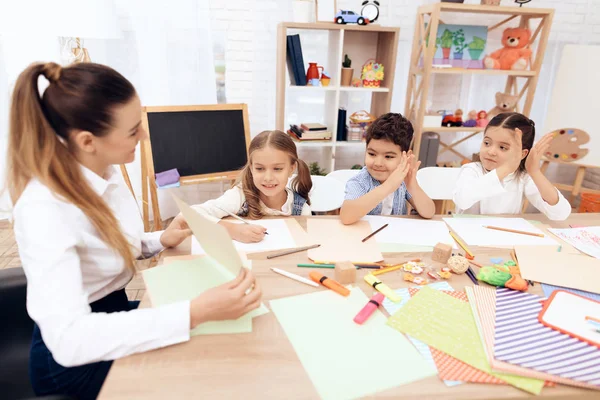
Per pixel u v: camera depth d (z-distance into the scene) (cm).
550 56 312
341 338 70
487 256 105
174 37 265
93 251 82
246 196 136
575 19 305
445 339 71
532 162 140
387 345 69
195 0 260
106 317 65
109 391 57
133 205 101
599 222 134
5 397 88
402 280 91
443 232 119
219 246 75
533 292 87
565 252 107
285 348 67
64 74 72
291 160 138
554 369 63
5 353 97
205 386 59
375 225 123
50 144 72
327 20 261
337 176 189
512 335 71
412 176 132
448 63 276
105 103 72
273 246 105
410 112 289
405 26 292
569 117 289
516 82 294
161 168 242
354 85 277
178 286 83
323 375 62
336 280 90
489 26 297
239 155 264
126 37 261
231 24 277
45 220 68
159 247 104
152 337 65
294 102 300
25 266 67
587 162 290
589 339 70
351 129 281
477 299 83
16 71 244
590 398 61
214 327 72
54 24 193
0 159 254
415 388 60
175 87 276
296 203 154
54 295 64
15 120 71
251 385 59
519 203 165
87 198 77
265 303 80
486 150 160
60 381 80
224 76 288
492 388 61
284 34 250
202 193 309
